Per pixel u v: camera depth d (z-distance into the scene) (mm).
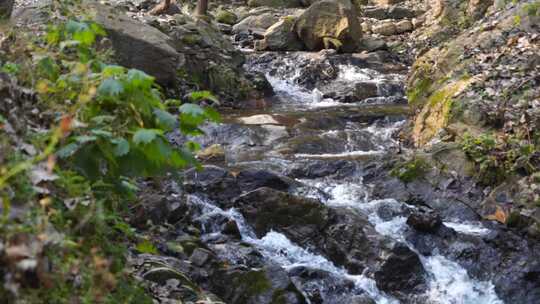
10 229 2359
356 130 10023
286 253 6105
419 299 5867
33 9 7637
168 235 5523
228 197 6809
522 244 6531
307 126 10016
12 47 3844
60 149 2992
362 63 14727
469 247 6410
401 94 12938
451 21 17391
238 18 19516
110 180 3307
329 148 9133
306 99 12859
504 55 9648
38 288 2447
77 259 2676
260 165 8164
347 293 5734
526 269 6227
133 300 3215
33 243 2416
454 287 6043
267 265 5395
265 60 14891
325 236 6285
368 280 5895
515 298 6039
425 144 8953
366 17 20562
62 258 2611
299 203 6469
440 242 6492
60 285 2514
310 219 6387
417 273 6008
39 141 3012
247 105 11953
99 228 3061
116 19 10555
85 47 3629
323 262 6129
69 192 2963
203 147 9141
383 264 5957
